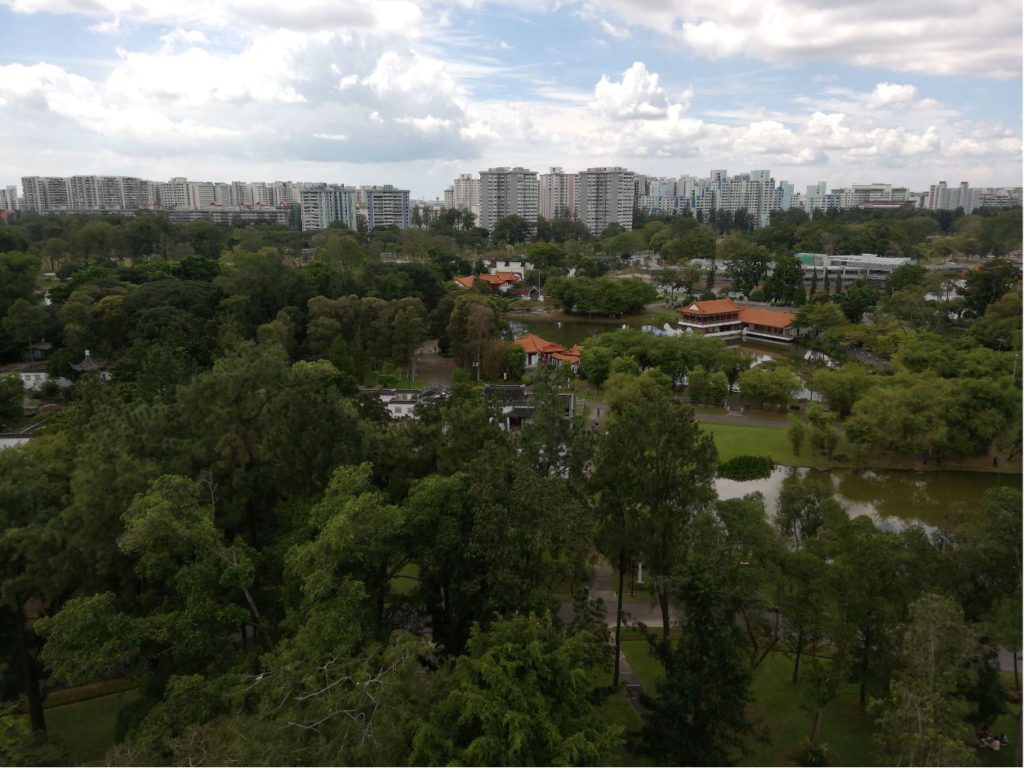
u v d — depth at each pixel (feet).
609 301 578.25
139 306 373.20
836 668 121.60
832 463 279.69
